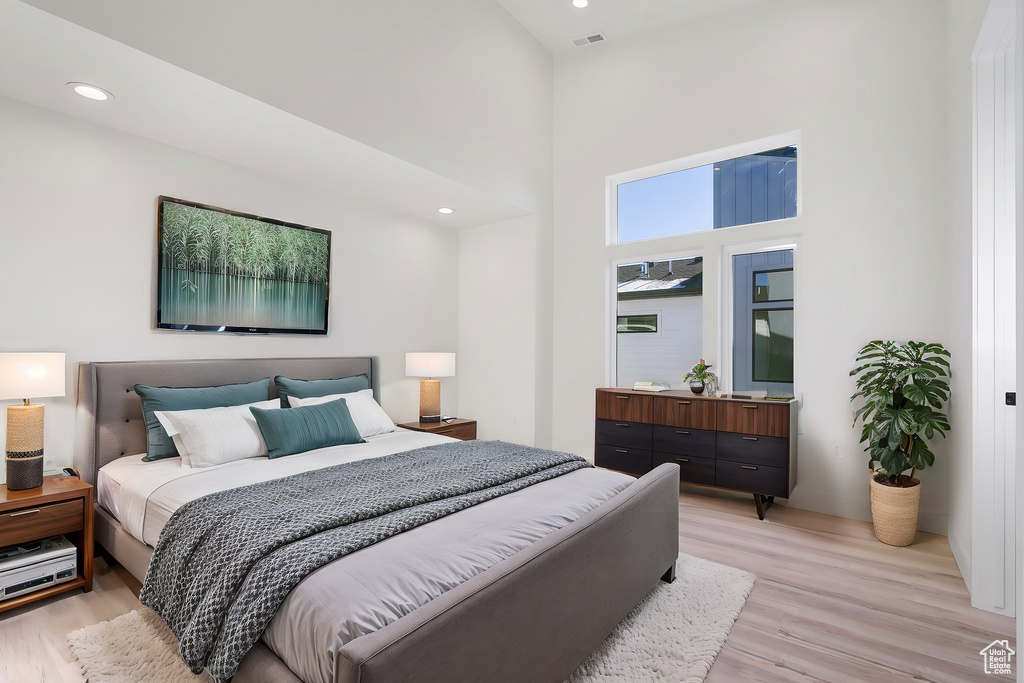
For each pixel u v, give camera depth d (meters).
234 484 2.28
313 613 1.32
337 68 2.95
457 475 2.31
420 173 3.56
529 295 4.66
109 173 2.84
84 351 2.76
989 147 2.39
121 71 2.31
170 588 1.75
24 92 2.48
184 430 2.70
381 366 4.33
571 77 4.88
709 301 4.12
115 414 2.79
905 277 3.34
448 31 3.70
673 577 2.54
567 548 1.68
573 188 4.84
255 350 3.50
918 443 2.98
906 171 3.35
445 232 4.92
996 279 2.34
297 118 2.76
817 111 3.67
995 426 2.29
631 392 4.13
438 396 4.42
